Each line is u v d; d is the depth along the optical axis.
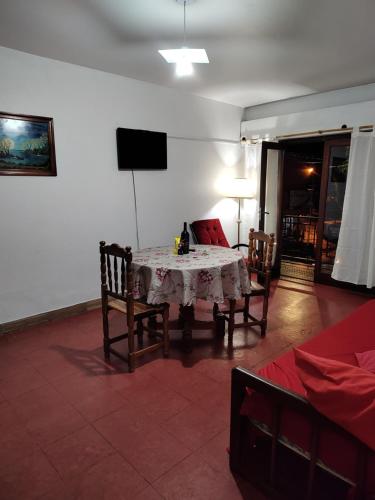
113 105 3.59
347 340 1.84
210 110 4.66
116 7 2.18
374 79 3.75
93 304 3.71
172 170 4.31
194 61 2.18
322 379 1.12
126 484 1.52
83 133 3.40
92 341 2.94
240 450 1.52
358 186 3.88
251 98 4.61
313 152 5.76
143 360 2.61
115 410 2.03
